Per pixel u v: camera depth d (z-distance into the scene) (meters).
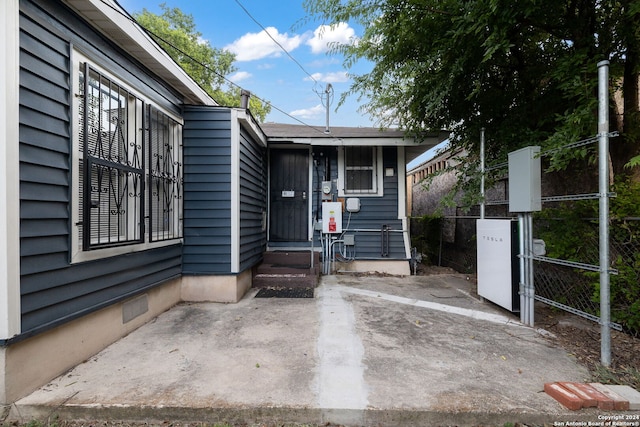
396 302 4.11
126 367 2.34
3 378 1.84
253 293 4.61
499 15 3.18
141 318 3.28
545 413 1.80
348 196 6.41
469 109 4.68
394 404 1.87
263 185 6.05
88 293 2.51
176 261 4.03
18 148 1.91
